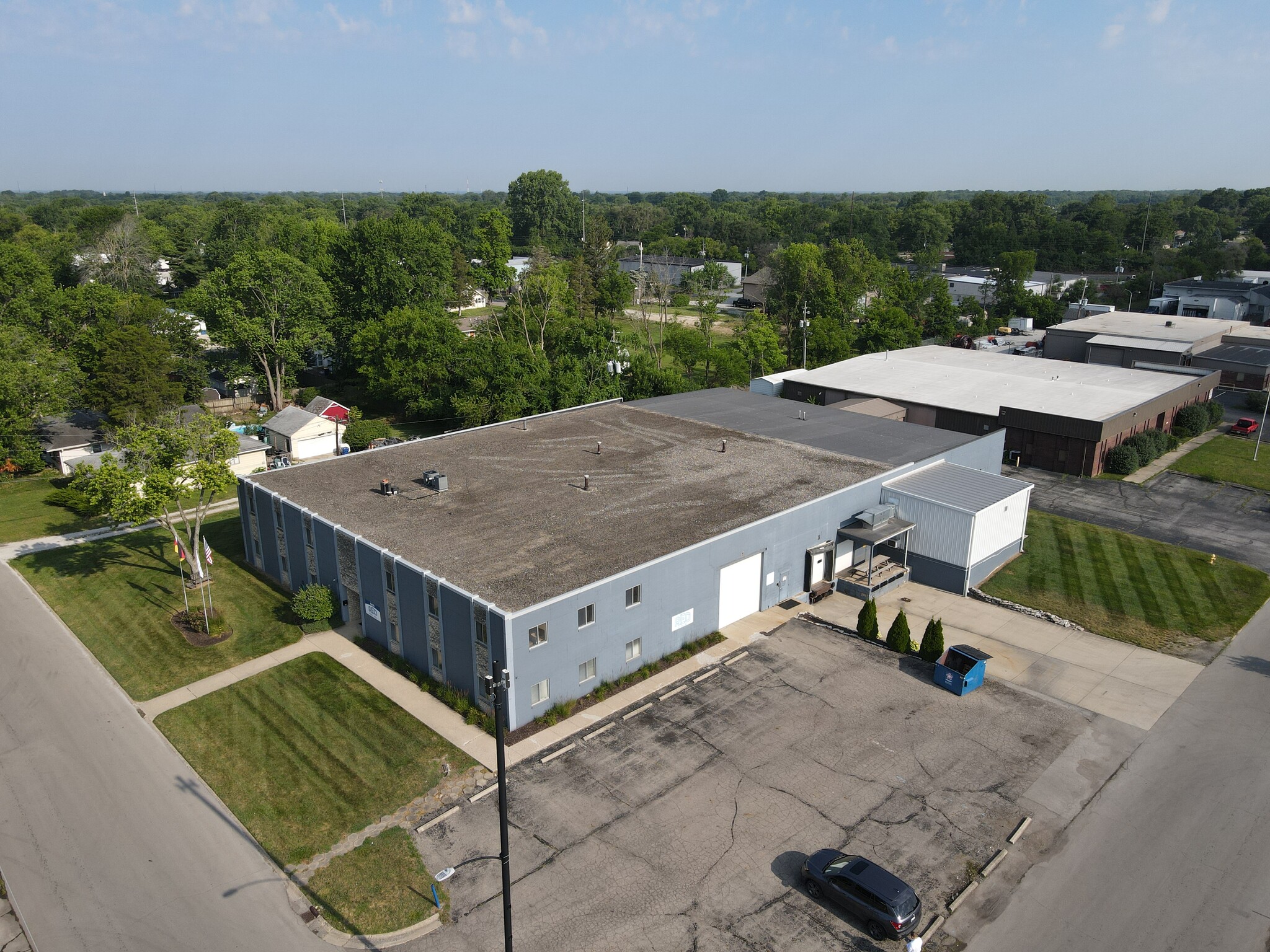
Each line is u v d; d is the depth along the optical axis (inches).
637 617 1358.3
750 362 3730.3
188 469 1642.5
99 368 2632.9
